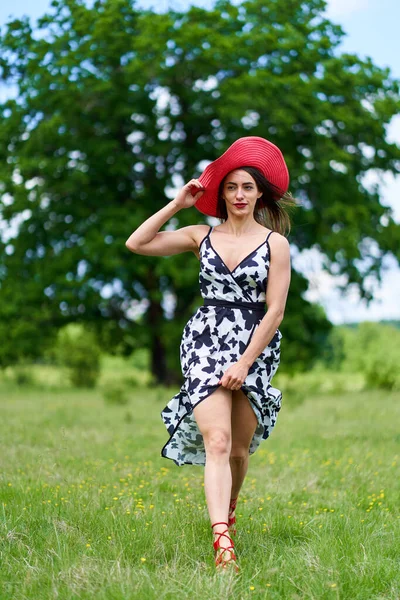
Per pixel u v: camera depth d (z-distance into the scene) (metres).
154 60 22.62
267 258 3.98
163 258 21.81
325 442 8.72
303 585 3.13
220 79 23.89
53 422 10.99
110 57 23.69
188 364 3.95
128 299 26.03
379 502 5.21
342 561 3.46
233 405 3.98
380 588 3.19
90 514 4.35
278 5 24.73
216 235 4.13
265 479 6.29
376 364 22.02
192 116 24.08
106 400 16.19
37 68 23.23
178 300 25.45
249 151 4.08
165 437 9.47
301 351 23.52
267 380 3.97
